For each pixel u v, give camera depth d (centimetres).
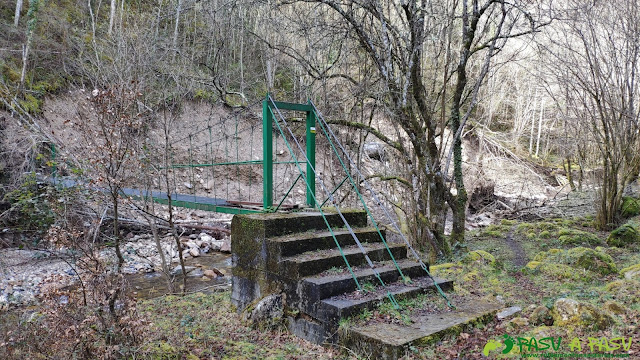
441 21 679
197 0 1027
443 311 384
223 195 1245
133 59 894
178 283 700
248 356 345
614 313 369
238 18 1144
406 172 784
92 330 301
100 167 388
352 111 857
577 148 1164
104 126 385
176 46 1249
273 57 1155
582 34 811
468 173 1366
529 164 1822
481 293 471
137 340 319
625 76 837
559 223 956
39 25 1230
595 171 1055
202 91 1342
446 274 571
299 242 424
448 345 331
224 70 1344
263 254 430
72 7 1375
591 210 1048
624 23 899
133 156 446
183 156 1247
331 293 378
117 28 1162
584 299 430
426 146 668
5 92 981
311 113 530
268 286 425
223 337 388
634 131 877
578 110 978
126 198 570
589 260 557
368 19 769
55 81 1154
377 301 375
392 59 692
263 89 1428
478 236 905
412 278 441
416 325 349
